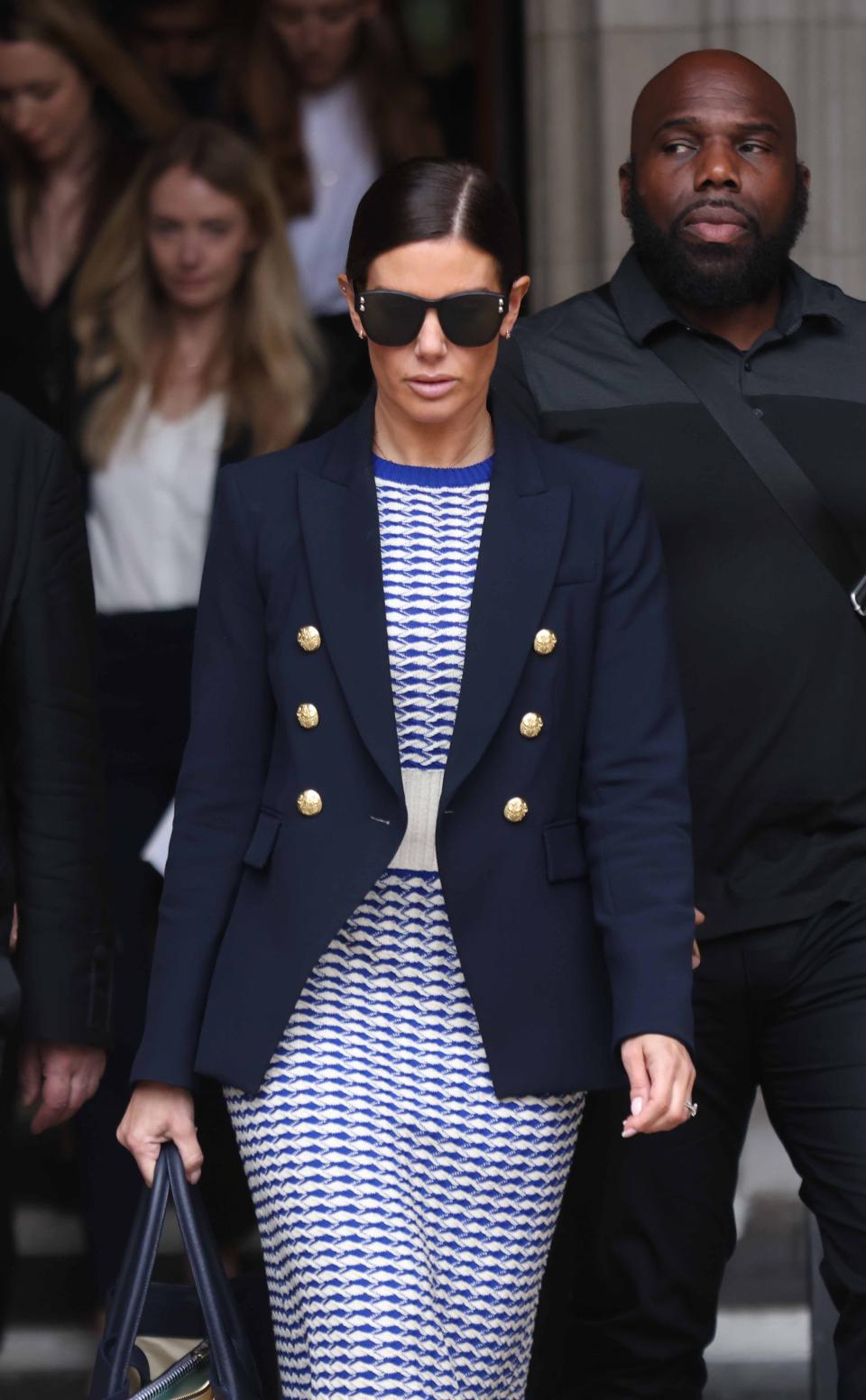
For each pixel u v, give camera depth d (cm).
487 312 855
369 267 862
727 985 1019
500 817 865
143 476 1509
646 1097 848
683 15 1762
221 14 1711
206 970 885
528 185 1792
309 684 874
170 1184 877
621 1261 1049
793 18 1750
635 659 893
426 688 864
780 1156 1578
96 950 988
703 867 1022
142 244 1584
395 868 865
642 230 1054
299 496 888
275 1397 891
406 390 864
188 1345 888
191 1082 876
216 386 1530
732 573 1017
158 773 1399
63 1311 1377
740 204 1035
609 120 1770
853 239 1767
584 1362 1073
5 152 1641
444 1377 834
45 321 1581
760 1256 1453
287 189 1722
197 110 1694
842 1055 1004
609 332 1056
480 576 869
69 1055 1003
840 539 1020
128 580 1493
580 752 893
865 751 1018
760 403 1038
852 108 1755
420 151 1767
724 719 1014
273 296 1559
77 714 973
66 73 1666
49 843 971
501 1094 856
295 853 868
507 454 895
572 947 876
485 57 1770
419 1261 835
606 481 902
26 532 956
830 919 1011
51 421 1550
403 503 884
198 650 907
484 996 858
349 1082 851
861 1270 1002
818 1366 1238
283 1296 853
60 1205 1471
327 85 1730
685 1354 1066
